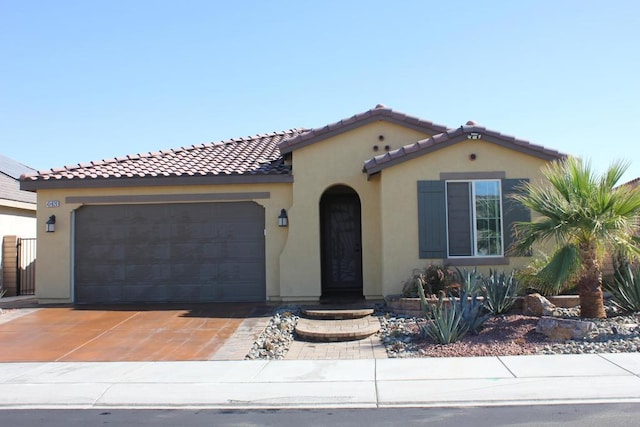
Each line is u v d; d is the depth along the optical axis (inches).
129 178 583.5
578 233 411.2
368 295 569.6
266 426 251.9
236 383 317.7
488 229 533.6
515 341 383.2
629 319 412.8
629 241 409.1
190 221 598.5
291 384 313.0
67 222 597.9
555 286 409.1
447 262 527.8
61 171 607.8
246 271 592.7
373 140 584.4
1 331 462.0
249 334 440.8
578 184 404.8
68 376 337.1
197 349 399.2
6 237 772.6
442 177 535.2
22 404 293.0
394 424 249.8
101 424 259.8
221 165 618.8
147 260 597.6
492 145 537.3
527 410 263.9
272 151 689.6
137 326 474.3
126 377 333.4
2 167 996.6
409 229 534.0
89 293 598.5
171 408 283.6
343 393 295.3
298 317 498.0
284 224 577.9
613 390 286.5
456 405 275.7
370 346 401.4
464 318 403.9
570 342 373.1
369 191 579.2
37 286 596.7
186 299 593.6
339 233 657.6
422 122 580.7
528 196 465.1
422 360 353.1
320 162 583.2
